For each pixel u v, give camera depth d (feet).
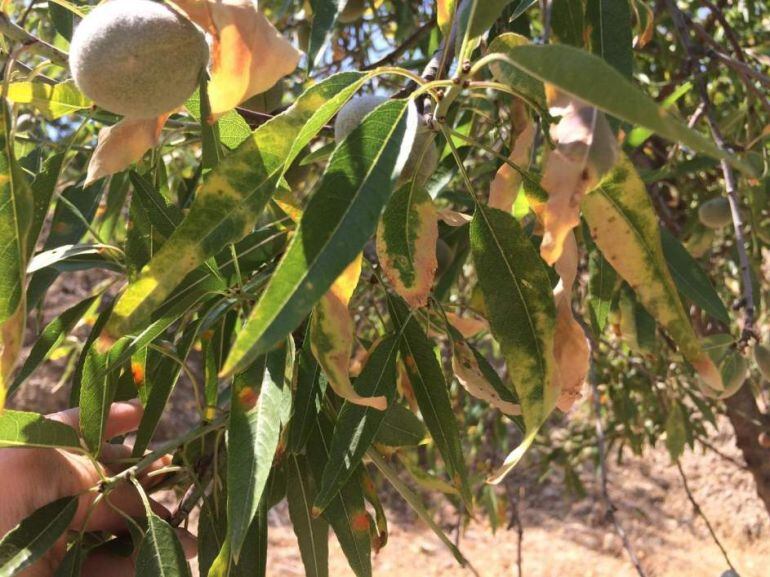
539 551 3.43
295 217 0.54
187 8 0.41
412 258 0.52
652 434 2.14
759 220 1.23
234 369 0.33
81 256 0.79
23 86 0.54
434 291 1.06
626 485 3.79
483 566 3.34
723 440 3.89
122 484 0.67
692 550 3.44
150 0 0.47
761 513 3.54
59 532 0.58
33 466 0.62
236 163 0.45
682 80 1.08
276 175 0.45
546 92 0.41
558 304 0.51
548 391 0.48
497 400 0.62
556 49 0.34
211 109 0.44
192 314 0.80
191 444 0.71
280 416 0.54
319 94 0.47
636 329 1.02
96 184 0.85
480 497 2.24
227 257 0.68
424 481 0.68
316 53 0.74
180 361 0.67
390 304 0.64
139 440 0.67
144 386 0.73
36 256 0.70
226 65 0.42
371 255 0.99
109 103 0.45
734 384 0.95
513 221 0.50
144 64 0.43
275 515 3.53
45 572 0.65
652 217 0.49
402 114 0.42
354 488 0.67
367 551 0.67
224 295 0.66
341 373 0.48
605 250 0.50
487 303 0.50
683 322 0.50
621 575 3.29
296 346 0.69
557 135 0.39
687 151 1.48
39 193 0.54
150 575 0.56
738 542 3.46
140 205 0.64
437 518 3.57
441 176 0.92
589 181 0.38
